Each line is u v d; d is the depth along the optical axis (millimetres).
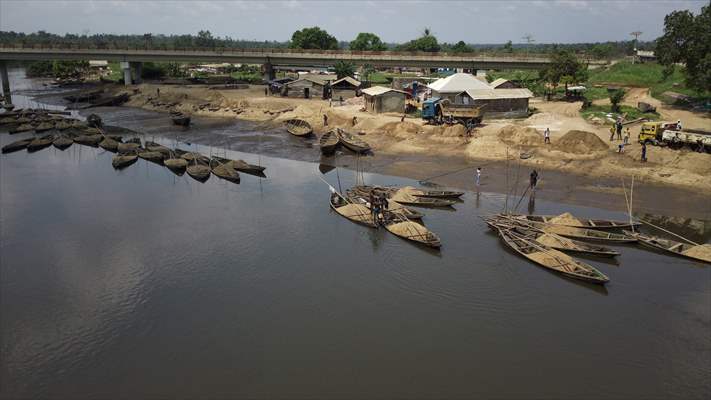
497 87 89188
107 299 30906
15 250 37531
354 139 65062
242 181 53406
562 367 24531
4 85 125062
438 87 80188
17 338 27344
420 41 188000
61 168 60188
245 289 31578
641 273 32406
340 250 36500
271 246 37344
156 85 126312
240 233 39781
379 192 45938
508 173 51938
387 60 118188
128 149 66625
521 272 32875
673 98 77750
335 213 43469
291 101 98000
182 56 123375
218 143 72000
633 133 61312
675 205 42219
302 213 43656
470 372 24203
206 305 29953
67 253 36969
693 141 50000
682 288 30641
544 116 72062
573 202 43781
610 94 86062
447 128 64750
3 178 56031
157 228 41062
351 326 27719
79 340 27109
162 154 62812
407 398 22625
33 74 175375
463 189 48094
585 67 97812
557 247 35438
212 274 33469
